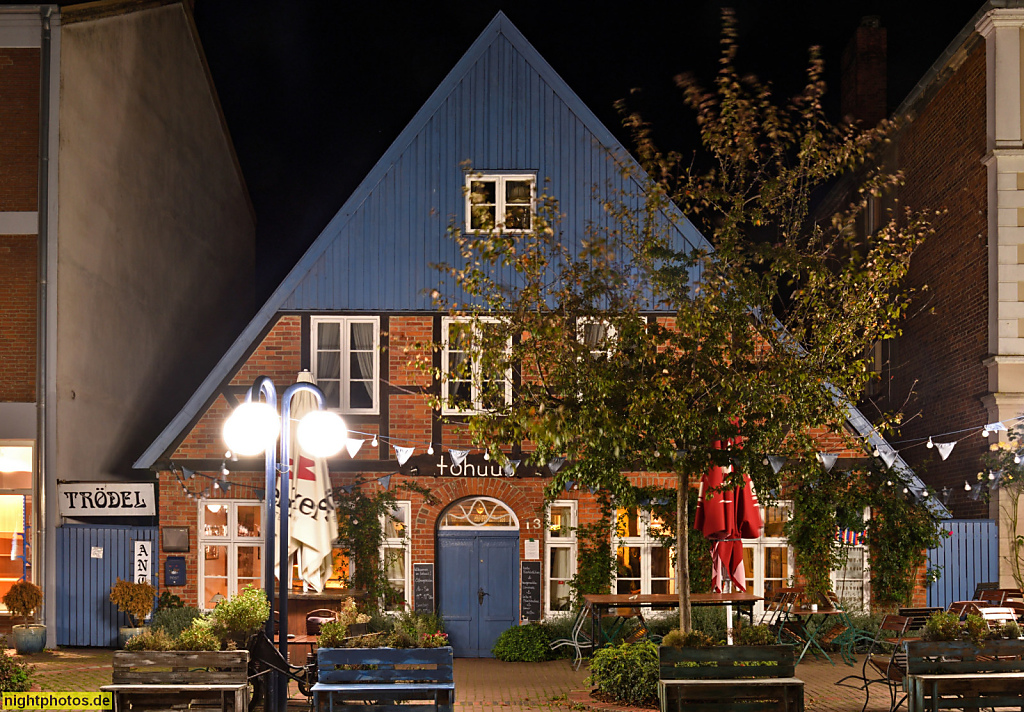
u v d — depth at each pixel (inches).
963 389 711.7
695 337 446.9
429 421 682.2
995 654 380.2
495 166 703.1
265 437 421.4
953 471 728.3
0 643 398.0
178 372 865.5
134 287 790.5
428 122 706.8
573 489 674.8
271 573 430.3
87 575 679.7
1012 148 665.6
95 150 738.8
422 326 692.1
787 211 478.9
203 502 679.7
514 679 557.9
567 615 664.4
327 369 689.6
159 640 370.0
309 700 411.5
